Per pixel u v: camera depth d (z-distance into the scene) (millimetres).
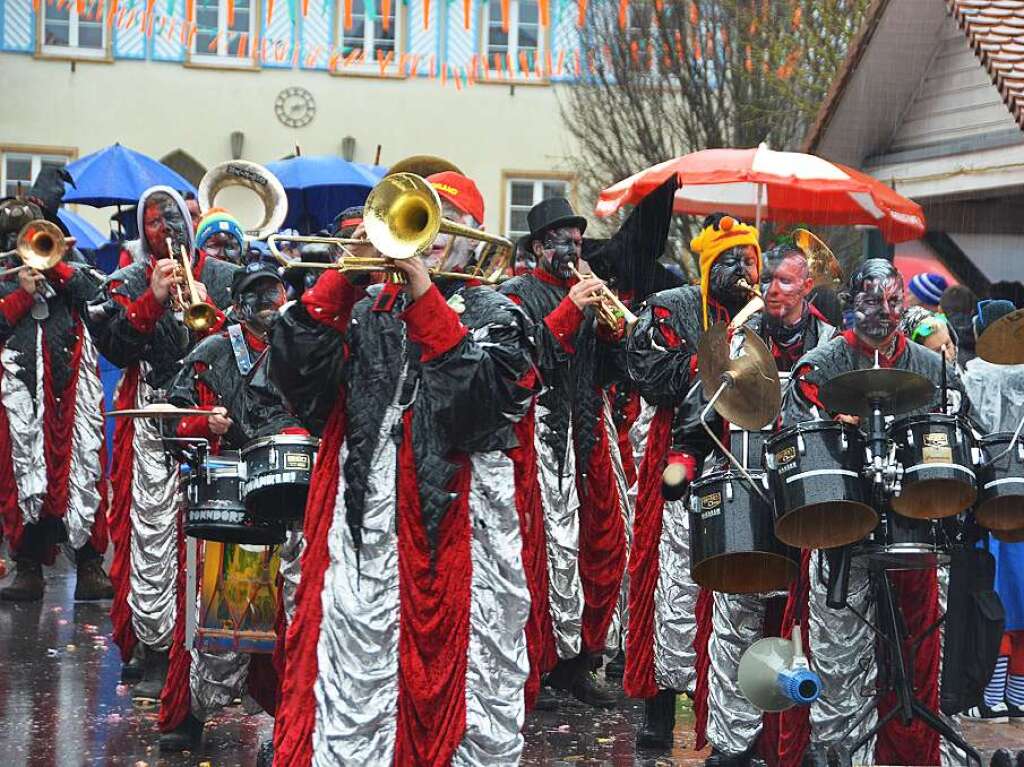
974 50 11461
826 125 13797
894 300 6562
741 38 20469
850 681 6660
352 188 17125
